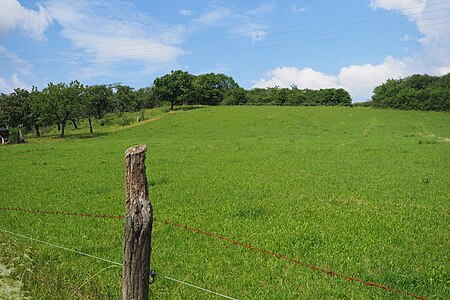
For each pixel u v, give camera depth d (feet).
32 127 314.96
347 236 37.19
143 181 18.48
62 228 41.91
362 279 28.19
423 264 30.71
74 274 28.96
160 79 393.91
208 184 67.05
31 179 78.23
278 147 127.13
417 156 96.58
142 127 268.21
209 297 25.77
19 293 20.62
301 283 27.55
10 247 31.86
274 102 469.98
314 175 73.41
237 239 37.04
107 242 36.96
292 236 36.99
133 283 18.49
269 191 60.13
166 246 35.53
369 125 226.79
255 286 27.30
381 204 50.55
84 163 102.06
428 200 52.65
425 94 318.45
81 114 261.03
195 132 232.94
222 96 512.63
